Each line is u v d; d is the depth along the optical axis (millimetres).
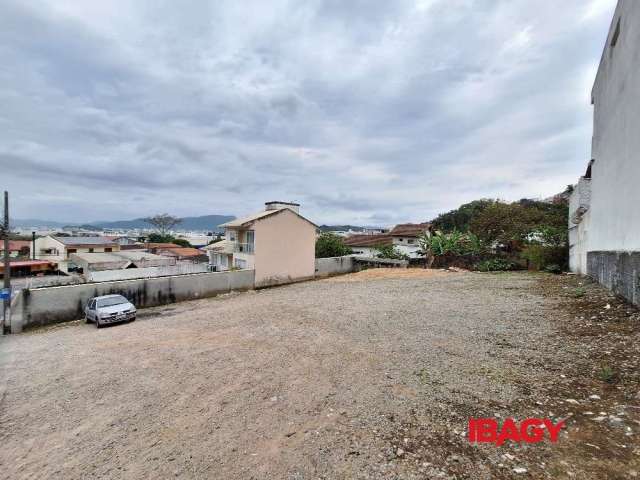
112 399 6723
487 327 9258
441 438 4289
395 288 19266
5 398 7340
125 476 4262
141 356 9555
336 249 38469
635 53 8867
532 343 7504
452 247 30078
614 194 10578
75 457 4828
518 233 29391
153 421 5641
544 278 18188
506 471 3547
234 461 4312
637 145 8633
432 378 6188
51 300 16875
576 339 7289
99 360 9617
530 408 4754
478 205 49594
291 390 6312
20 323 16016
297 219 28828
